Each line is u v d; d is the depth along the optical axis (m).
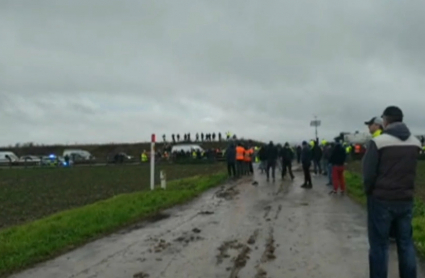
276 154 26.45
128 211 14.44
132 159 70.44
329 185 22.50
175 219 13.29
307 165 21.62
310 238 10.13
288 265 7.98
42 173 45.69
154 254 9.07
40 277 7.73
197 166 51.06
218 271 7.73
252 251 9.04
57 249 9.64
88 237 10.91
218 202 16.95
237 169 29.05
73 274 7.86
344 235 10.42
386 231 6.33
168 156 63.59
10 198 22.94
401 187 6.27
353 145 52.47
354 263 8.05
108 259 8.79
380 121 9.11
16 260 8.69
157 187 23.22
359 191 19.14
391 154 6.24
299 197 17.94
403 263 6.40
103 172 44.72
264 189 21.38
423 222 11.09
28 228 12.52
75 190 26.59
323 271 7.59
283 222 12.23
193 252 9.12
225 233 10.94
